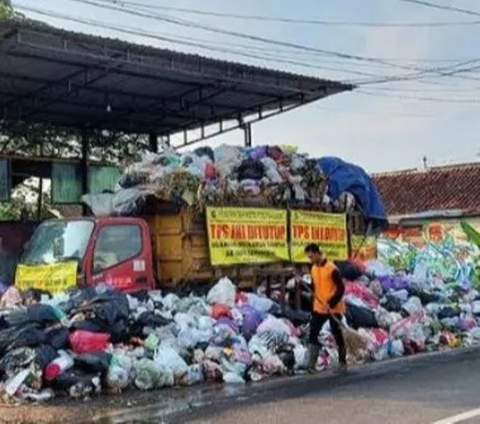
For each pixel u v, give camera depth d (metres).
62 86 20.66
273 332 11.63
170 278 13.26
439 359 12.48
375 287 15.43
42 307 10.32
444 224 32.28
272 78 21.25
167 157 13.72
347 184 16.41
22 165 22.34
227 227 13.73
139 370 10.00
